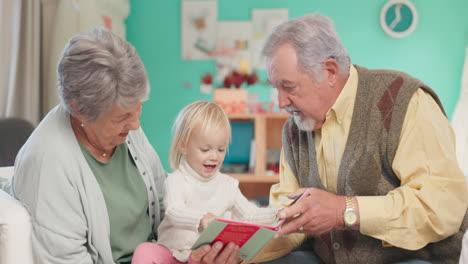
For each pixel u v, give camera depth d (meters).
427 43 4.16
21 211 1.37
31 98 3.32
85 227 1.44
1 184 1.71
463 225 1.51
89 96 1.28
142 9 4.33
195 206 1.62
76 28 3.34
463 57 4.13
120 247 1.58
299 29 1.47
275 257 1.73
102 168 1.56
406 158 1.48
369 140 1.52
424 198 1.41
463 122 3.90
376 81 1.56
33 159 1.41
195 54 4.33
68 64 1.29
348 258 1.58
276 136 4.22
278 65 1.48
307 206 1.39
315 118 1.57
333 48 1.48
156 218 1.74
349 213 1.41
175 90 4.38
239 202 1.70
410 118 1.50
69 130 1.49
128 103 1.32
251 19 4.27
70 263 1.38
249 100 4.25
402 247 1.43
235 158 4.39
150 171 1.71
